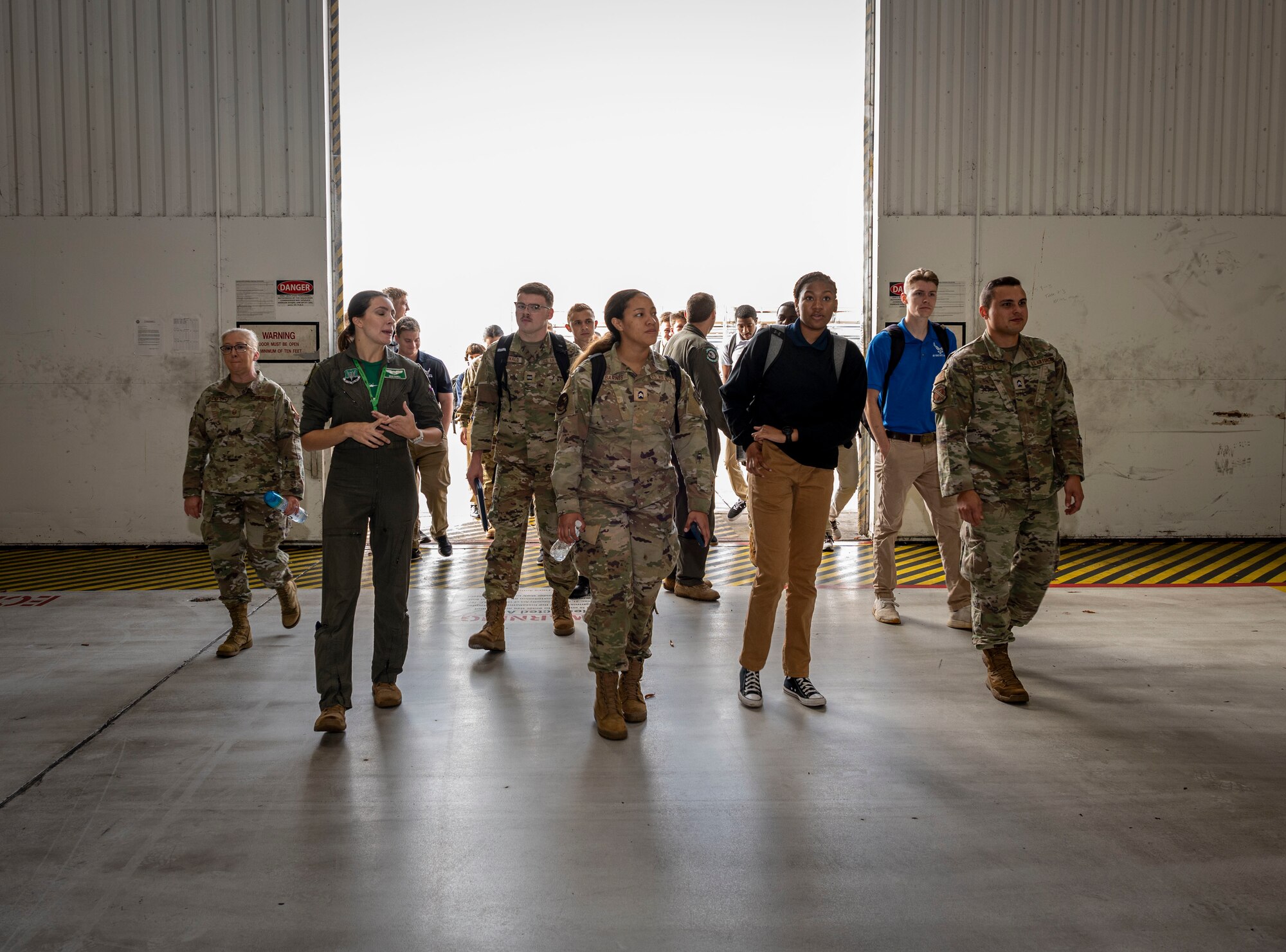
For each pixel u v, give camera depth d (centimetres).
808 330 397
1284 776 337
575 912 252
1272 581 666
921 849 285
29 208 802
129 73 799
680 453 387
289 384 811
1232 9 811
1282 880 267
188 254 806
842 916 250
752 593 409
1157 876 269
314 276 806
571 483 369
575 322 624
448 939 240
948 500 534
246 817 307
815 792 325
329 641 383
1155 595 624
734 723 391
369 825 302
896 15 805
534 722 393
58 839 293
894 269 816
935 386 422
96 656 490
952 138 813
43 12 794
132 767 347
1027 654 488
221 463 479
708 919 249
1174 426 827
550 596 631
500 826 301
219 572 489
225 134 802
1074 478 415
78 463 813
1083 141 816
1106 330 822
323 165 803
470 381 774
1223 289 823
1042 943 238
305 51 800
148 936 242
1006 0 805
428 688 436
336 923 247
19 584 670
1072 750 361
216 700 421
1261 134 820
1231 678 448
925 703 415
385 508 400
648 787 330
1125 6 808
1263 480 833
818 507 404
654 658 486
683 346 618
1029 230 816
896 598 614
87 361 808
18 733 381
